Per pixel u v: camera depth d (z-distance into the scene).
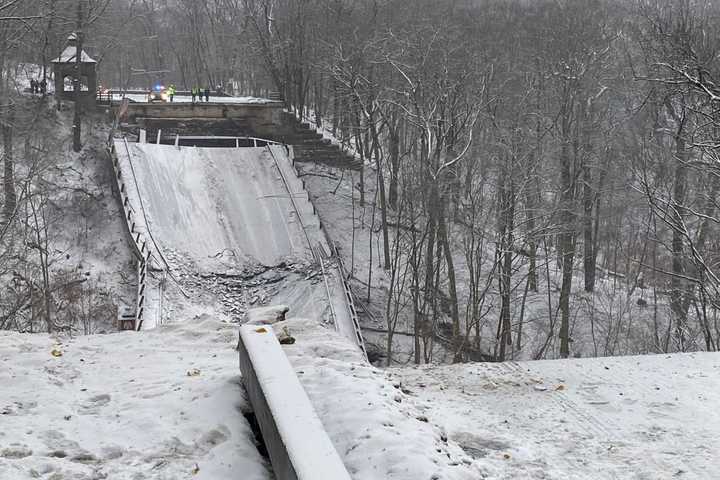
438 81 40.91
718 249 34.31
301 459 6.04
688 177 39.84
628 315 41.75
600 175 44.72
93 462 7.48
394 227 49.03
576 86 42.81
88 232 41.72
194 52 88.38
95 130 52.12
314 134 58.75
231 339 12.48
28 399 8.93
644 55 39.09
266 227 42.88
